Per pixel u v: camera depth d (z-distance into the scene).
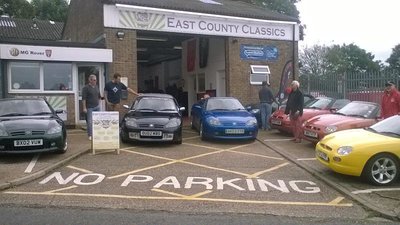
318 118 12.74
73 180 8.23
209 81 21.94
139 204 6.73
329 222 6.05
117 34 16.42
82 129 15.70
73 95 16.05
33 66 15.48
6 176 8.16
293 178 8.80
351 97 19.66
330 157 8.52
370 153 8.17
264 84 16.72
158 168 9.48
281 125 15.16
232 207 6.68
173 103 13.97
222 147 12.67
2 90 14.94
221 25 18.83
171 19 17.56
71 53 15.59
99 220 5.87
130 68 16.72
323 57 62.41
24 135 9.65
